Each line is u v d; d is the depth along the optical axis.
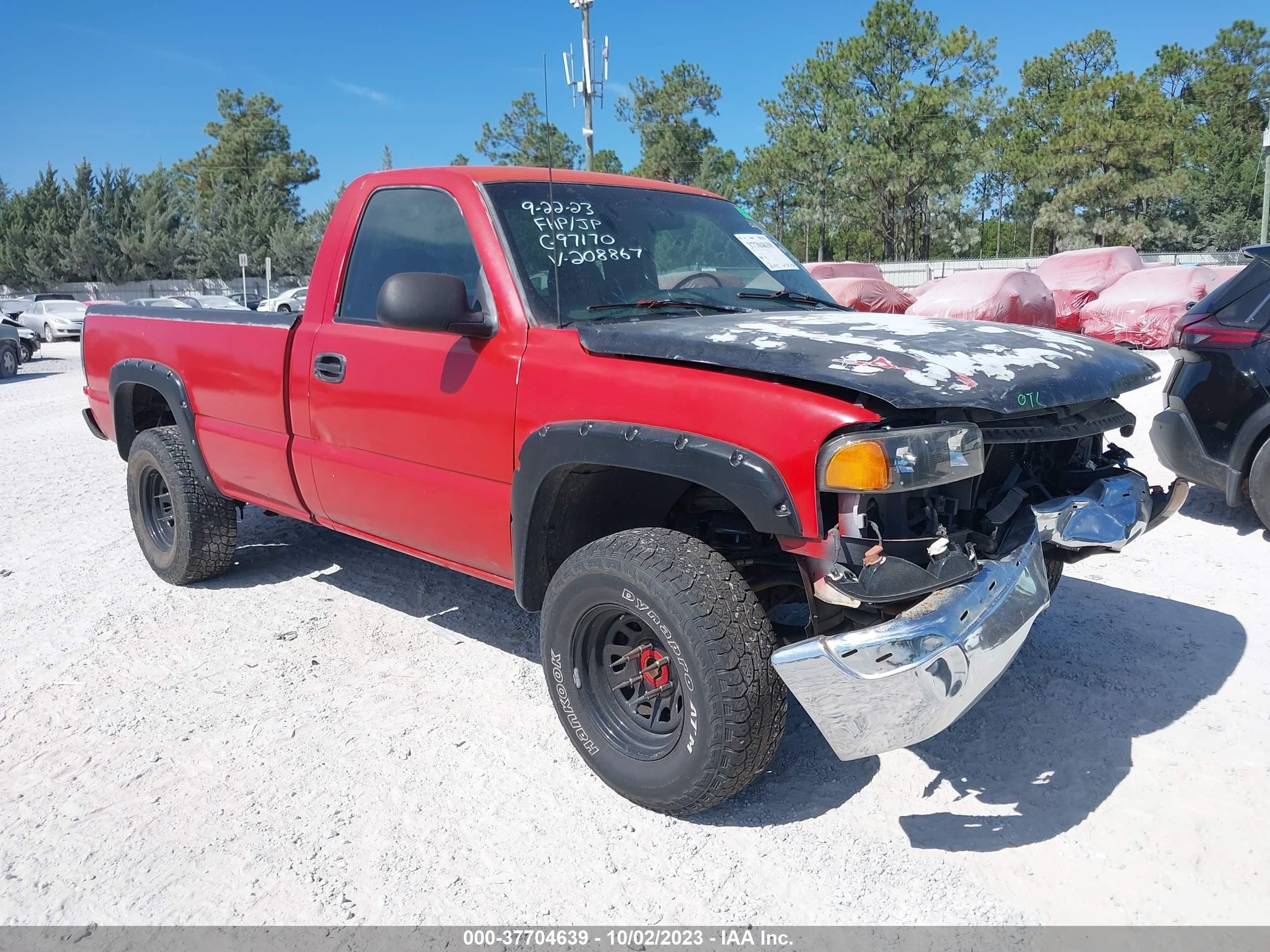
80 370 20.53
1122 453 3.21
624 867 2.63
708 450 2.53
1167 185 58.50
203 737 3.39
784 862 2.64
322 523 4.15
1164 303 16.14
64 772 3.18
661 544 2.68
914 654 2.31
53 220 58.75
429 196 3.54
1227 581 4.70
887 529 2.42
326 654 4.07
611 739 2.91
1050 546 3.15
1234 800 2.85
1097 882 2.52
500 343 3.13
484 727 3.42
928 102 54.78
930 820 2.81
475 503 3.26
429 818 2.87
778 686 2.59
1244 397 5.20
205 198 82.38
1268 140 21.94
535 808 2.91
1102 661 3.81
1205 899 2.44
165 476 4.69
